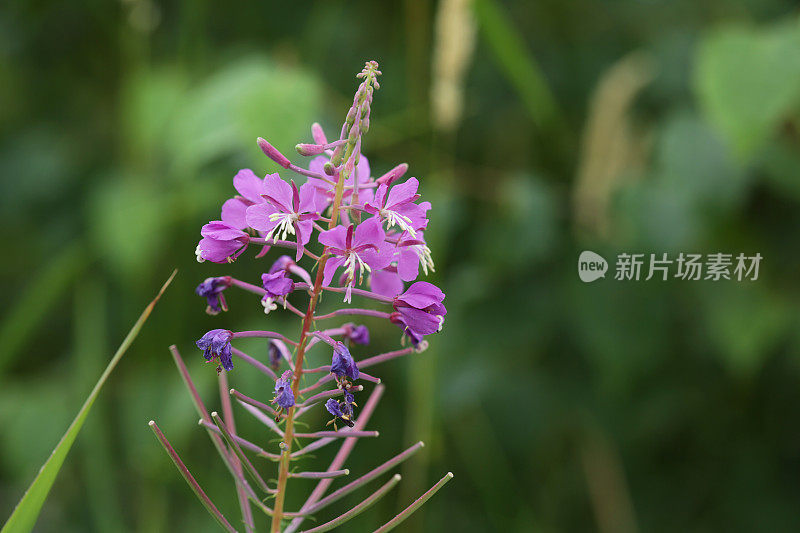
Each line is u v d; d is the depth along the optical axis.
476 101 1.69
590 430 1.57
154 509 1.49
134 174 1.54
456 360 1.47
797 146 1.35
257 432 1.41
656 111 1.59
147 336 1.59
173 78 1.51
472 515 1.70
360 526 1.58
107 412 1.70
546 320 1.49
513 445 1.61
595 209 1.45
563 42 1.70
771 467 1.56
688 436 1.63
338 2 1.59
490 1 1.28
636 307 1.38
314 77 1.39
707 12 1.60
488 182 1.60
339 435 1.05
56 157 1.70
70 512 1.72
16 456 1.51
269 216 1.04
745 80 1.25
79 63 1.75
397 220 1.04
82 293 1.64
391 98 1.67
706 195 1.32
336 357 1.04
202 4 1.55
